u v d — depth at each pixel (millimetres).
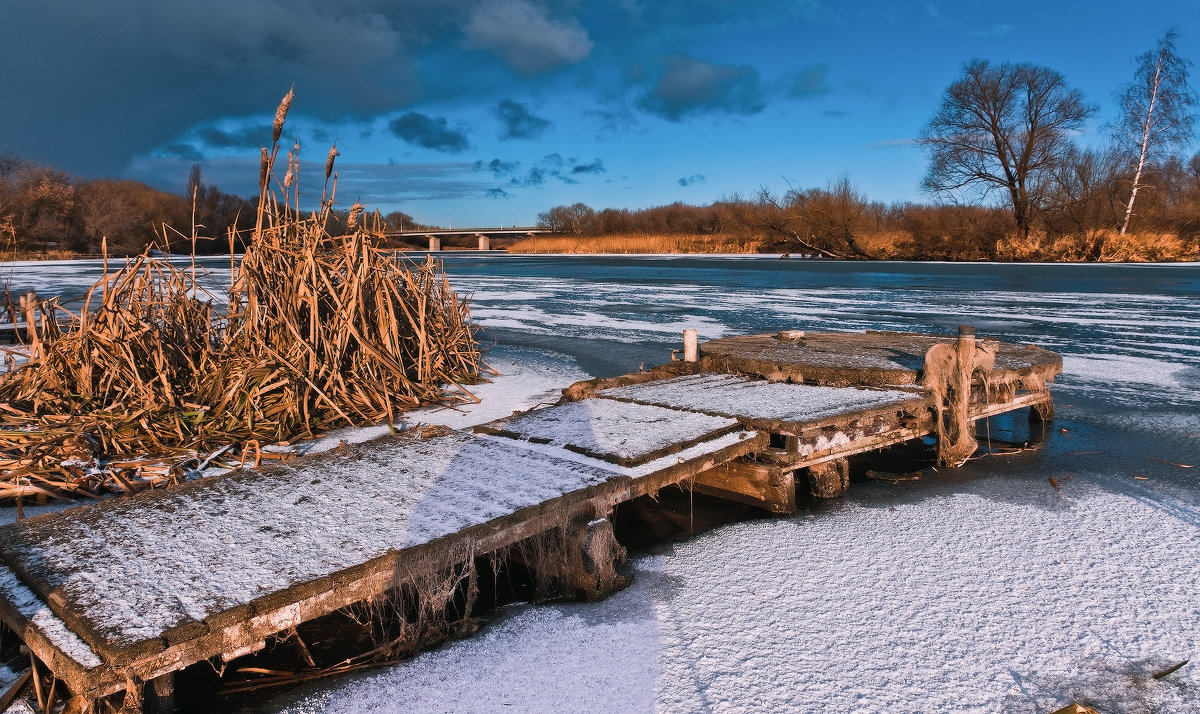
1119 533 3688
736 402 4715
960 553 3488
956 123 35094
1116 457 4992
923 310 13711
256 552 2648
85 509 3104
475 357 7633
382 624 2836
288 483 3404
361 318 6039
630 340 10320
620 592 3180
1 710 2248
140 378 5137
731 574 3324
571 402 5156
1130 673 2492
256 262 5895
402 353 6809
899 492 4445
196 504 3143
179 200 55031
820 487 4348
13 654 2576
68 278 23344
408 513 3010
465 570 2896
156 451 4559
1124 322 11711
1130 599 2998
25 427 4742
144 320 5938
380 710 2381
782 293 17844
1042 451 5195
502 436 4219
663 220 59719
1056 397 6719
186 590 2365
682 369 6137
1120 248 31125
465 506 3070
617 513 4199
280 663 2699
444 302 7688
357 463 3693
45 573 2488
